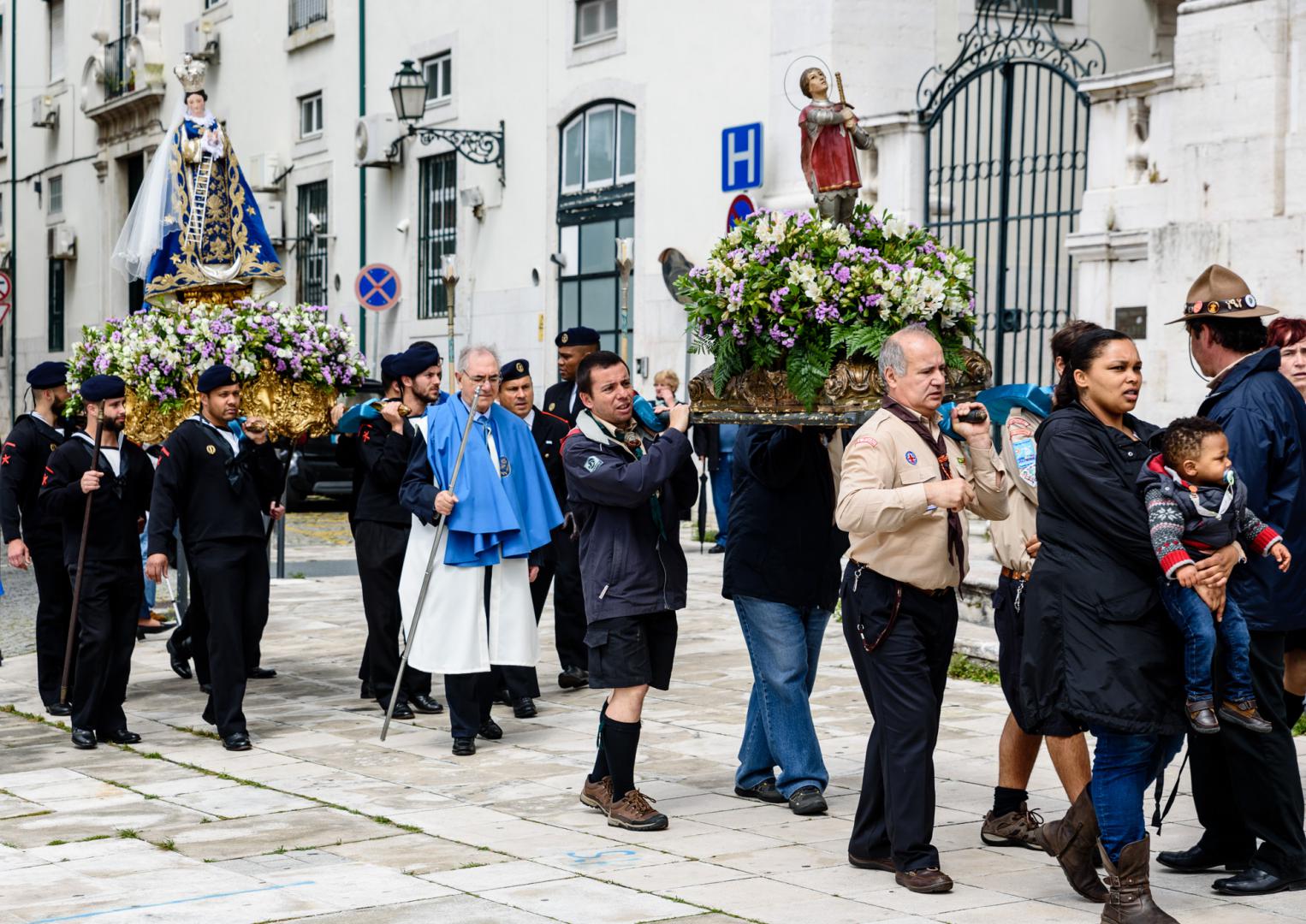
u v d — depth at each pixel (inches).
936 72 657.0
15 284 1488.7
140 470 344.5
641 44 742.5
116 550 337.1
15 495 371.2
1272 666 217.3
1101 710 198.7
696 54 709.3
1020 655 233.5
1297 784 220.2
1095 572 201.6
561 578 388.2
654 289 735.1
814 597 266.5
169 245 427.5
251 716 363.6
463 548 322.0
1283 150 428.1
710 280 257.3
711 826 260.8
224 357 375.9
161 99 1213.1
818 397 250.8
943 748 315.3
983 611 424.2
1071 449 203.0
